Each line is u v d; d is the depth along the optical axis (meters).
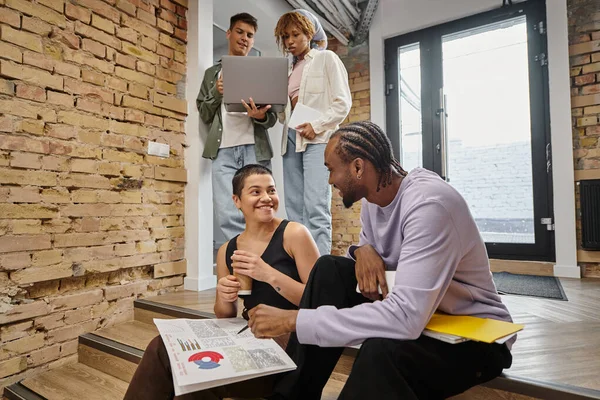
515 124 3.00
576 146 2.62
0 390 1.50
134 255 2.05
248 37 2.22
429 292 0.69
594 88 2.57
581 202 2.57
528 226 2.93
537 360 1.12
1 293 1.50
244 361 0.82
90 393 1.46
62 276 1.71
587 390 0.89
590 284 2.34
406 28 3.34
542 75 2.85
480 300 0.84
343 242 3.54
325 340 0.73
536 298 1.97
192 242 2.35
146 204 2.13
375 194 0.88
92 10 1.88
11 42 1.56
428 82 3.32
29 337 1.59
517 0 2.92
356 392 0.67
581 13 2.62
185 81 2.42
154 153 2.17
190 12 2.44
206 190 2.41
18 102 1.58
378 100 3.46
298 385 0.84
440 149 3.25
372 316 0.71
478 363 0.76
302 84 1.98
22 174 1.58
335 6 3.14
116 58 1.99
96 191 1.87
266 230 1.24
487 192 3.11
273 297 1.13
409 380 0.69
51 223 1.68
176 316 1.83
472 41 3.17
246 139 2.16
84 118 1.83
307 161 1.92
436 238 0.72
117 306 1.96
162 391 0.89
